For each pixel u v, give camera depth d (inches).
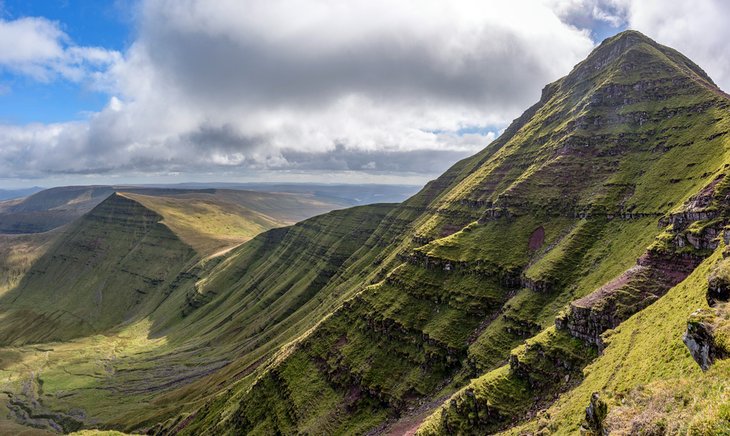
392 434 4822.8
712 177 4891.7
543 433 2940.5
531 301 5689.0
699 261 4195.4
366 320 6958.7
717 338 1768.0
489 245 7249.0
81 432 7795.3
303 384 6535.4
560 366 3983.8
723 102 7190.0
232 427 6811.0
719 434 1205.1
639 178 7052.2
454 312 6245.1
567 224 7047.2
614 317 3949.3
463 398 4205.2
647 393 1883.6
